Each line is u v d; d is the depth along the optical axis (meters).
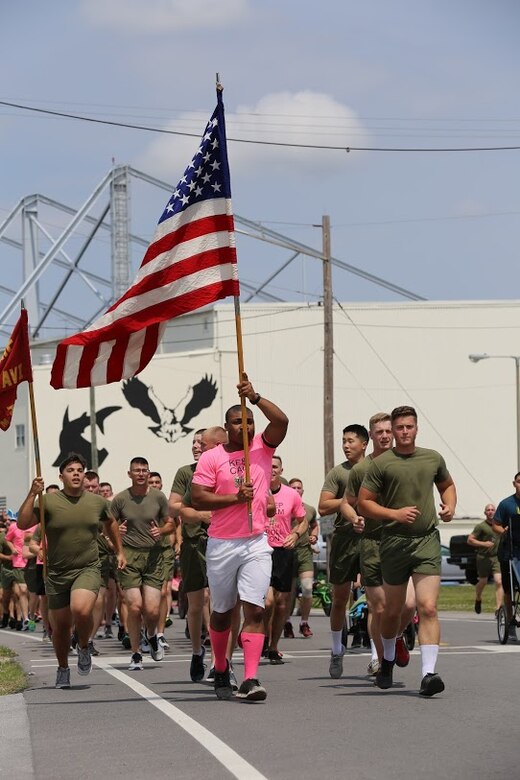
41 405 103.88
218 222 17.27
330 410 56.31
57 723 14.52
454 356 109.12
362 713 14.51
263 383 105.00
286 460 105.69
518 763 11.23
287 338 105.81
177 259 17.22
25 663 23.97
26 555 30.73
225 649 16.17
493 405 109.62
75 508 17.94
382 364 108.19
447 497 16.02
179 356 102.56
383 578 16.14
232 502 15.35
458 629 31.25
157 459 102.00
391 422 16.41
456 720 13.84
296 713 14.60
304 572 30.30
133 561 22.12
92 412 82.38
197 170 17.28
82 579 17.97
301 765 11.23
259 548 15.65
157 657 22.77
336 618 19.17
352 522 17.66
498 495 109.12
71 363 17.20
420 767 11.06
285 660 23.06
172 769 11.29
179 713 14.85
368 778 10.59
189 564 18.94
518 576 25.73
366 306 108.06
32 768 11.67
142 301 17.22
